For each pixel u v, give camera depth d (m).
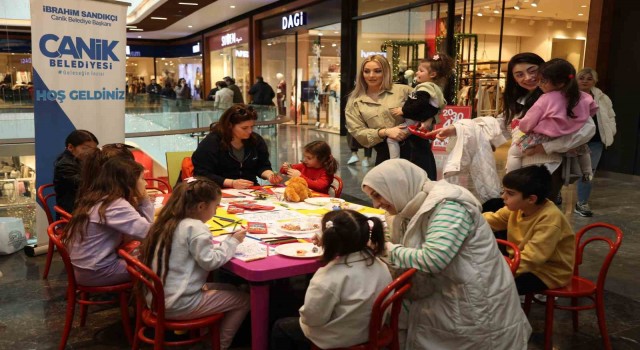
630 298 3.52
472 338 2.07
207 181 2.37
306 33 14.44
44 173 4.31
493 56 12.64
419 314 2.20
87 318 3.23
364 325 1.96
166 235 2.25
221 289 2.49
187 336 2.95
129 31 22.64
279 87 16.20
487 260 2.08
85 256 2.66
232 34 18.84
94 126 4.54
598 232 4.98
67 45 4.27
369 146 3.72
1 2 14.09
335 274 1.91
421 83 3.54
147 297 2.29
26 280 3.84
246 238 2.59
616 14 7.69
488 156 3.29
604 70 7.86
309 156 4.08
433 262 1.98
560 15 12.99
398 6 10.40
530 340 2.94
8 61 14.34
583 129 2.89
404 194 2.12
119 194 2.71
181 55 26.16
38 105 4.18
